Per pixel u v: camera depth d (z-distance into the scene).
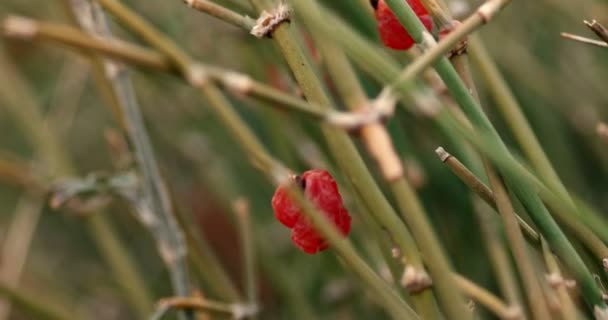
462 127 0.17
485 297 0.21
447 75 0.18
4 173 0.30
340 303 0.32
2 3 0.37
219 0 0.21
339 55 0.17
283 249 0.35
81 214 0.30
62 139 0.39
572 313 0.18
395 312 0.18
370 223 0.19
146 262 0.38
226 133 0.34
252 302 0.25
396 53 0.23
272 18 0.18
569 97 0.32
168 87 0.34
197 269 0.28
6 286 0.28
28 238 0.34
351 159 0.17
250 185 0.35
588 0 0.30
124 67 0.26
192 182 0.40
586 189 0.30
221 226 0.40
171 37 0.33
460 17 0.24
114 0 0.16
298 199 0.17
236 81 0.16
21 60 0.42
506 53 0.31
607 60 0.31
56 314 0.28
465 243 0.29
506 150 0.18
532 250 0.22
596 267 0.19
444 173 0.29
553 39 0.32
